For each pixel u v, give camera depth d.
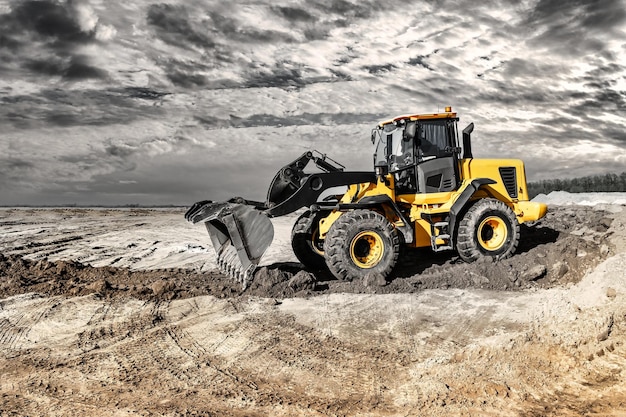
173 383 4.98
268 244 8.35
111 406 4.48
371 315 7.09
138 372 5.26
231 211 8.26
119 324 6.82
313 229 10.12
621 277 6.22
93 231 19.47
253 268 8.30
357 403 4.48
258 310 7.38
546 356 5.00
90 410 4.41
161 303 7.75
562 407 4.22
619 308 5.58
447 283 8.69
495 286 8.62
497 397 4.39
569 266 9.22
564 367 4.83
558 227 12.29
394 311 7.25
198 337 6.33
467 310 7.24
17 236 17.03
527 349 5.13
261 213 8.34
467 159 10.30
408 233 9.34
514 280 8.83
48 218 26.67
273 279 8.45
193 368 5.36
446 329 6.46
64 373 5.24
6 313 7.23
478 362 5.03
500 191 10.41
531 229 11.84
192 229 20.50
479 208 9.62
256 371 5.25
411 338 6.16
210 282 9.09
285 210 8.72
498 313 7.05
